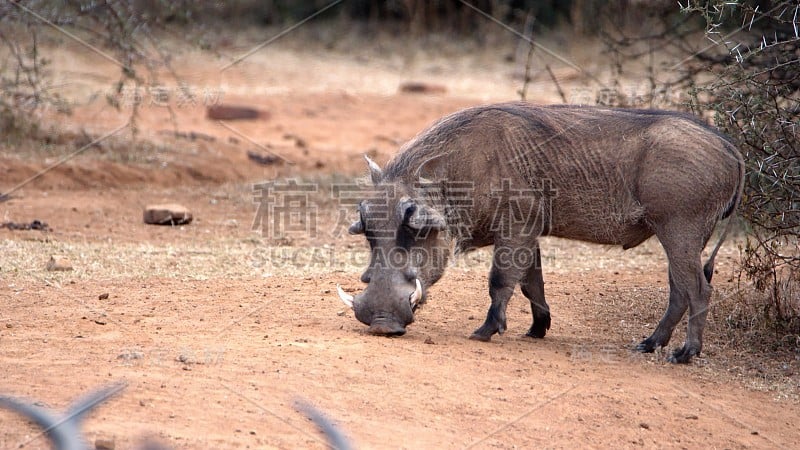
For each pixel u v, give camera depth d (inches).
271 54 2266.2
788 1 786.8
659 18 1337.4
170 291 765.3
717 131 664.4
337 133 1667.1
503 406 538.6
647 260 967.0
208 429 465.1
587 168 657.0
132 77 1358.3
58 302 711.1
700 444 534.6
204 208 1165.1
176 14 1535.4
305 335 635.5
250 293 769.6
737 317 764.0
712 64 1009.5
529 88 1895.9
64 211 1095.6
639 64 1680.6
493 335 697.6
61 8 1362.0
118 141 1371.8
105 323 651.5
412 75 2164.1
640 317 768.9
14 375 522.0
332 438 447.8
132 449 430.6
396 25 2541.8
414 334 668.1
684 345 669.9
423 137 666.2
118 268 845.2
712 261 672.4
